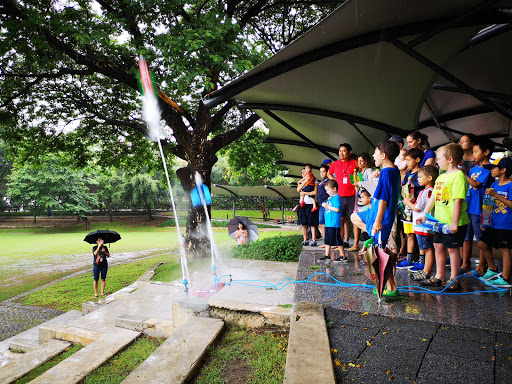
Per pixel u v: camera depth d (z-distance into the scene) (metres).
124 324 4.59
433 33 4.33
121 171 45.88
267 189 32.91
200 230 11.68
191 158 12.05
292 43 4.61
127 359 3.71
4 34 8.09
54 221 46.56
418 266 4.99
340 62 5.18
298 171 16.33
